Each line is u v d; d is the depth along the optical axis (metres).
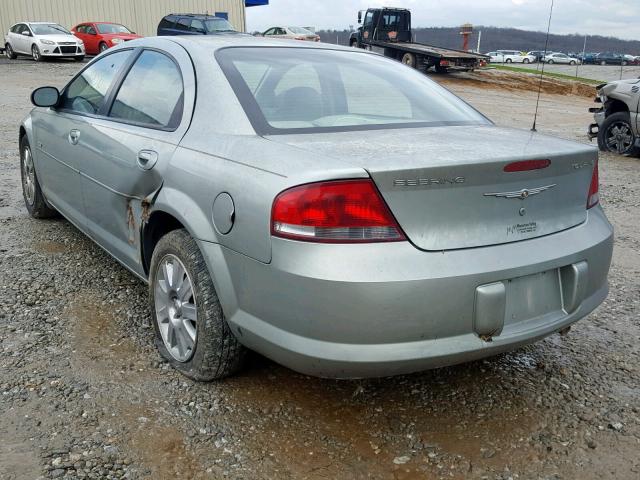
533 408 2.91
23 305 3.80
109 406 2.80
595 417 2.86
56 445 2.52
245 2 36.41
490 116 16.89
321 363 2.37
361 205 2.29
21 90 16.58
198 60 3.24
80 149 4.03
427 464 2.51
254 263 2.49
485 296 2.41
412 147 2.59
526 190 2.56
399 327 2.32
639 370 3.29
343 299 2.28
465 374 3.20
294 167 2.42
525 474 2.47
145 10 33.06
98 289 4.09
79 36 26.92
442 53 26.56
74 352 3.27
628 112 10.53
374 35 28.83
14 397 2.83
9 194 6.45
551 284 2.68
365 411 2.85
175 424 2.69
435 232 2.39
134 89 3.71
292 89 3.11
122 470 2.40
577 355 3.44
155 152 3.17
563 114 18.22
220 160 2.74
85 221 4.17
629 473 2.49
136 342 3.41
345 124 2.99
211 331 2.81
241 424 2.71
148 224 3.25
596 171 2.95
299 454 2.54
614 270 4.82
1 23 29.61
